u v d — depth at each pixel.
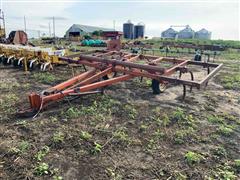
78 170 3.36
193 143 4.25
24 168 3.34
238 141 4.40
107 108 5.83
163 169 3.46
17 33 17.17
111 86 8.09
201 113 5.80
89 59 8.01
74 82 6.48
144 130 4.70
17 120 4.94
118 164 3.54
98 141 4.17
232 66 14.82
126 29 75.50
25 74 9.56
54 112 5.40
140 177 3.26
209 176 3.33
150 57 9.34
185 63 8.36
